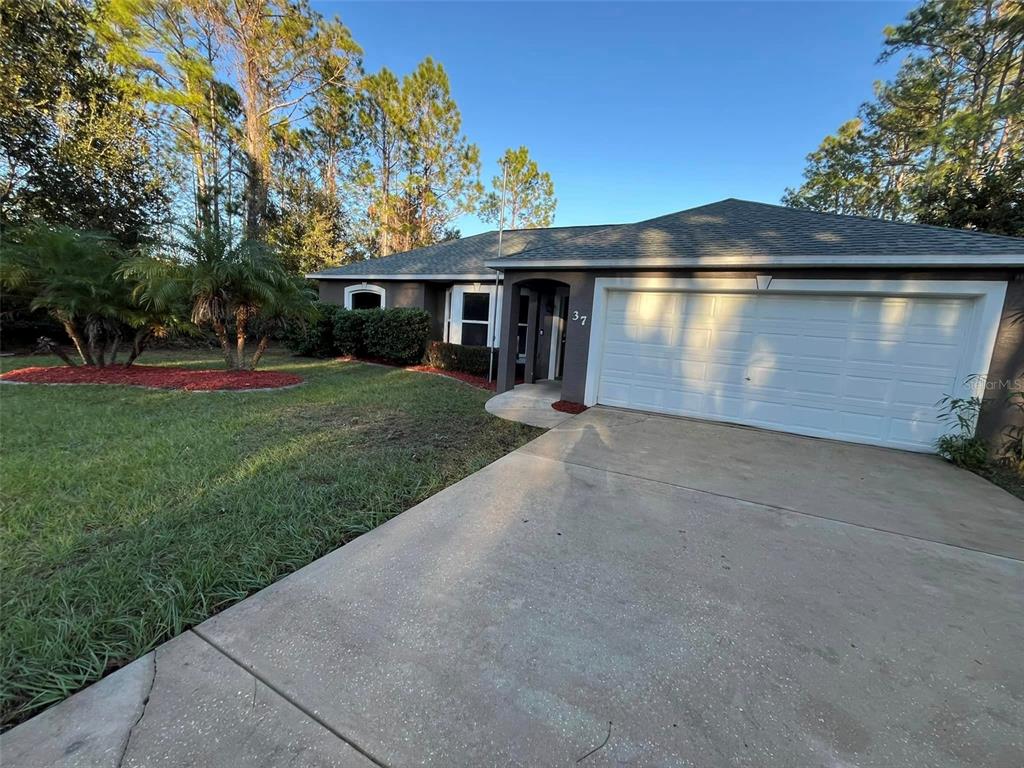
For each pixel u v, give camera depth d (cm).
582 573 270
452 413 691
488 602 238
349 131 2362
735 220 848
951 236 596
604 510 363
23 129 1229
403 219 2581
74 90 1354
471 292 1298
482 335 1302
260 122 1967
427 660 195
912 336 582
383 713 168
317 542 292
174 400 695
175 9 1636
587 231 1520
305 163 2297
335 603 232
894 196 2064
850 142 2242
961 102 1823
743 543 317
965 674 200
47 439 479
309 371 1077
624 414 731
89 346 916
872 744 163
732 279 662
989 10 1612
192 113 1745
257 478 387
